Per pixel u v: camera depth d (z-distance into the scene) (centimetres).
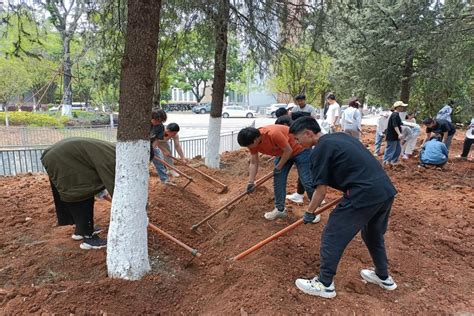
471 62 1073
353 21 1128
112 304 293
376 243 326
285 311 287
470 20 953
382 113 1054
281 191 462
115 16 557
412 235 458
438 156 886
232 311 289
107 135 1234
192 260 391
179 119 3142
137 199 317
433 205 592
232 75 3641
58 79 614
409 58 1277
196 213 552
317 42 634
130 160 309
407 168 881
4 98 1794
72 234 412
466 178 797
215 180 698
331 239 303
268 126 441
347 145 298
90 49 570
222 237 452
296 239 416
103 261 352
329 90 2000
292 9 633
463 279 366
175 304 314
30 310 277
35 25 529
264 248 388
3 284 319
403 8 1083
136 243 322
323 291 310
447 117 1027
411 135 1009
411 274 370
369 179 292
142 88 300
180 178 705
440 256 413
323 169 298
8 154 805
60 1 503
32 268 341
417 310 309
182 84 4325
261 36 683
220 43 699
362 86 1473
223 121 2977
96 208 487
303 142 327
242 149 1220
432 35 993
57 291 299
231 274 338
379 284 340
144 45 292
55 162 342
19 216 464
